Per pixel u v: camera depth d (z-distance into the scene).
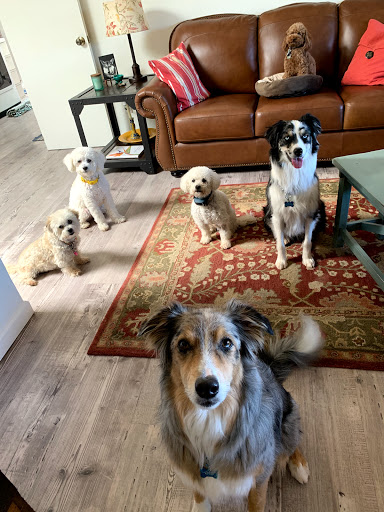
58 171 4.22
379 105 2.79
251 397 1.04
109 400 1.69
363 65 3.09
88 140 4.67
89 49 4.06
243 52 3.45
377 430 1.43
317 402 1.55
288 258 2.38
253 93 3.58
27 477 1.44
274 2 3.61
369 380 1.60
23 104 7.27
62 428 1.60
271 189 2.22
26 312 2.21
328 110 2.88
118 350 1.91
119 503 1.33
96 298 2.33
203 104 3.31
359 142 3.00
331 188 2.99
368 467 1.33
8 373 1.91
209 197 2.38
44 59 4.19
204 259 2.49
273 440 1.12
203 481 1.10
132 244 2.79
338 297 2.03
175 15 3.79
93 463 1.46
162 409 1.11
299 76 2.97
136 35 3.96
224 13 3.71
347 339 1.78
